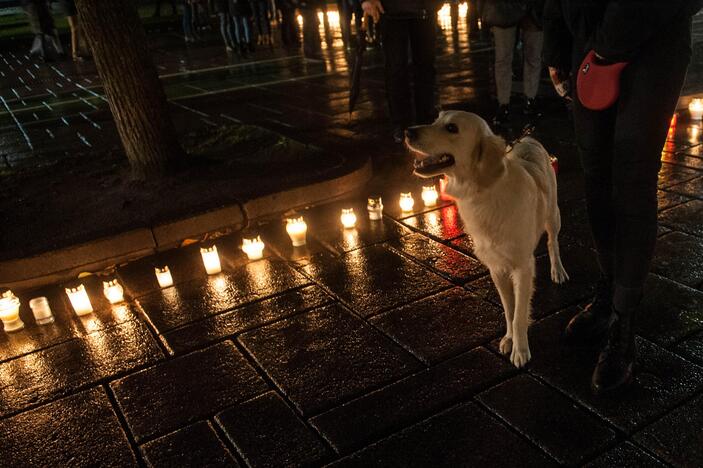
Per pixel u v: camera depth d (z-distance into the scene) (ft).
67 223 15.87
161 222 14.99
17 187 19.54
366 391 9.52
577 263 12.75
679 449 7.72
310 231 15.67
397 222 15.78
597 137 8.65
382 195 17.66
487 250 9.05
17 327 12.28
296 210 16.79
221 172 18.70
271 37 56.18
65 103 35.12
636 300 8.54
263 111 29.12
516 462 7.84
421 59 20.71
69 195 18.15
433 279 12.69
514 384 9.30
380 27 20.42
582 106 8.61
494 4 20.84
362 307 11.90
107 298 13.05
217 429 9.05
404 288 12.45
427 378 9.66
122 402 9.87
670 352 9.59
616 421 8.32
